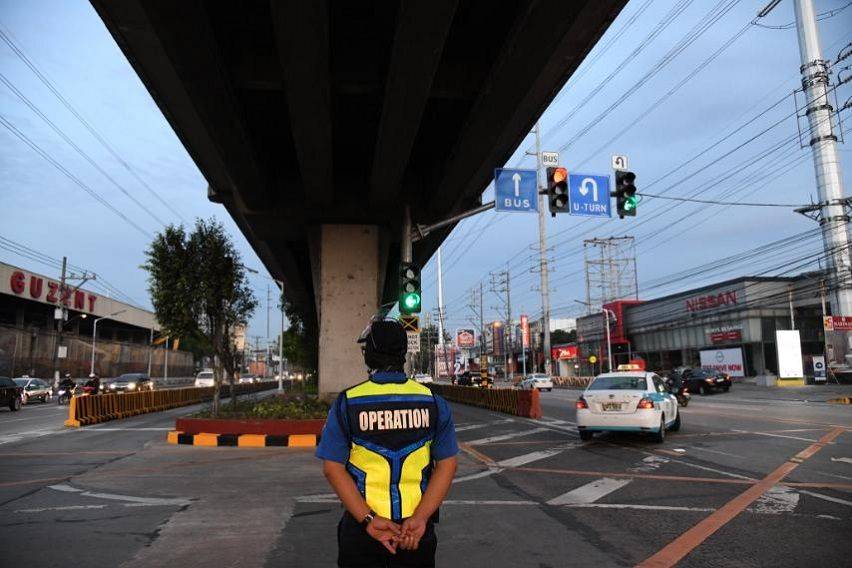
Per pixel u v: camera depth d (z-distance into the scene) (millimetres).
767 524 5871
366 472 2482
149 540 5566
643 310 56094
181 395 29516
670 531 5703
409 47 10492
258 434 13305
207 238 16219
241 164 15836
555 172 15023
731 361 43344
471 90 13234
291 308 46750
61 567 4789
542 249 48812
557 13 9945
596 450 11414
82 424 18234
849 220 34812
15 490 8031
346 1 11875
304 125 13414
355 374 19328
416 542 2359
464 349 74125
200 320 16125
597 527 5895
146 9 9242
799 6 36781
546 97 12930
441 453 2615
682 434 13672
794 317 42781
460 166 16391
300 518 6410
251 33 12523
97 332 71062
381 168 16094
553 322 110500
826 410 20484
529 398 19797
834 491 7348
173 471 9547
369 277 19969
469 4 11594
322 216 19781
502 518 6305
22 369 47094
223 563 4879
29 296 48188
